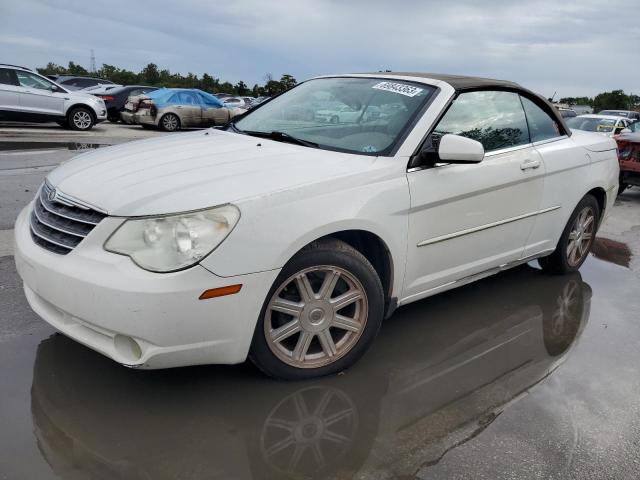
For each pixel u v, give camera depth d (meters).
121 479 2.20
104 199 2.61
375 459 2.41
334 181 2.86
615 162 5.00
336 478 2.28
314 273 2.88
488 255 3.85
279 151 3.19
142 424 2.54
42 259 2.64
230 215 2.52
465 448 2.51
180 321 2.45
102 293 2.41
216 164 2.92
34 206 3.10
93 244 2.51
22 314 3.54
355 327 3.05
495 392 2.98
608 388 3.09
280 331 2.84
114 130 16.97
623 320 4.04
